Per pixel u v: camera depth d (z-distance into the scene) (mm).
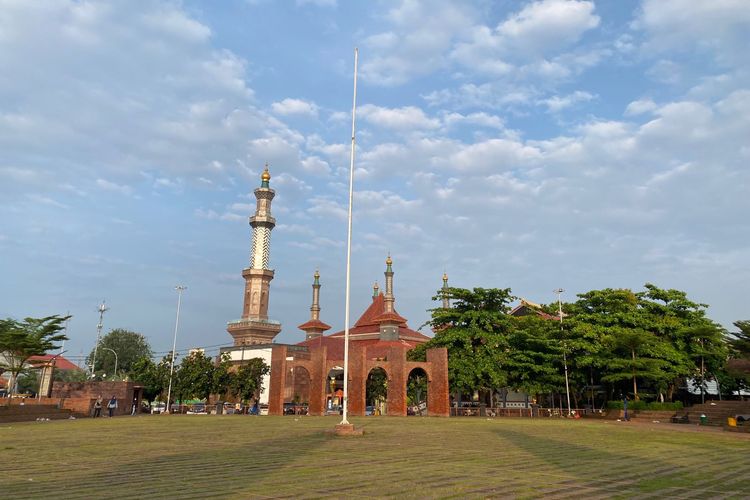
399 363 55250
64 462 15617
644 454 19609
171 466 14773
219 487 11352
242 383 67625
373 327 88375
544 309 69500
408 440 23875
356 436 25812
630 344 53906
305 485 11648
